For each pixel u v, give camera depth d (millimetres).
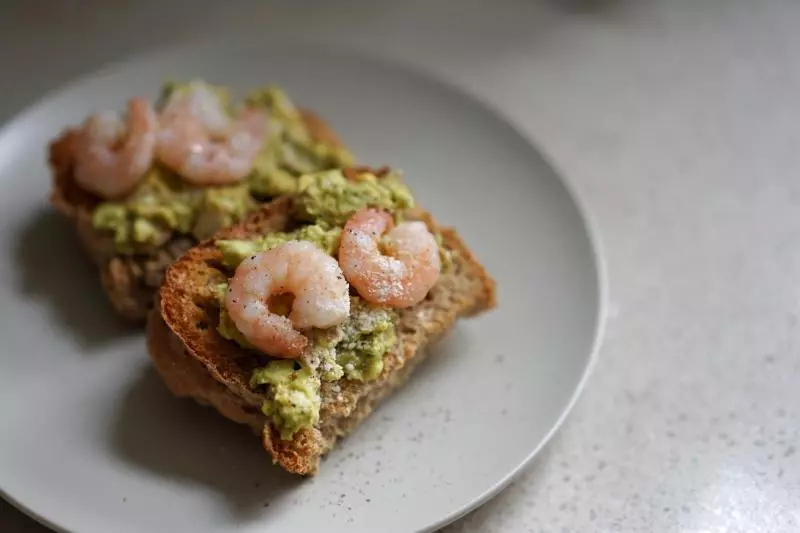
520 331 362
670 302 391
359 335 329
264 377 320
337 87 427
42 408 342
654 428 356
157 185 368
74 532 310
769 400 364
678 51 486
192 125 374
